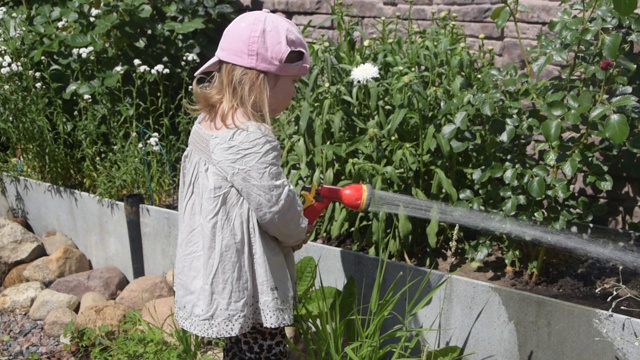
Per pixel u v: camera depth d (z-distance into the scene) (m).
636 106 3.64
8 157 5.91
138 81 5.31
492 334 3.41
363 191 3.00
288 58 2.70
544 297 3.23
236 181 2.63
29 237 5.31
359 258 3.85
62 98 5.62
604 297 3.47
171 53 5.76
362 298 3.85
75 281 4.88
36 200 5.57
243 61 2.66
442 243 4.11
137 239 4.82
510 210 3.60
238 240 2.70
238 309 2.71
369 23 5.18
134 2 5.55
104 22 5.36
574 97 3.48
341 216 3.97
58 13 5.77
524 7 3.99
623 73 3.77
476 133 3.87
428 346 3.56
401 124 4.06
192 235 2.78
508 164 3.66
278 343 2.94
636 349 3.00
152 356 3.79
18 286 4.85
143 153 5.11
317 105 4.13
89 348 4.12
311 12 5.50
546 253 3.80
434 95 3.96
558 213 3.66
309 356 3.56
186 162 2.83
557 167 3.64
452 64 4.01
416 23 4.90
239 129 2.65
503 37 4.46
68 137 5.64
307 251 4.07
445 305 3.55
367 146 3.94
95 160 5.39
